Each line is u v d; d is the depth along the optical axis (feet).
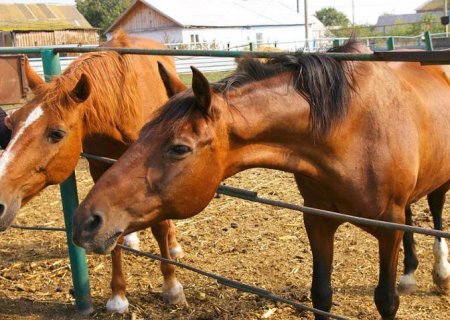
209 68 43.42
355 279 14.32
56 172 10.86
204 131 7.78
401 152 9.29
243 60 8.70
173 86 8.81
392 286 9.89
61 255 17.06
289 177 24.48
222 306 13.29
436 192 13.74
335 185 9.09
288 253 16.22
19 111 10.86
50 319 13.08
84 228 7.60
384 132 9.16
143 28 138.31
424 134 10.05
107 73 11.68
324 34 146.20
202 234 18.08
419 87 10.68
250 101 8.30
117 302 13.23
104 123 11.70
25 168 10.38
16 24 122.62
